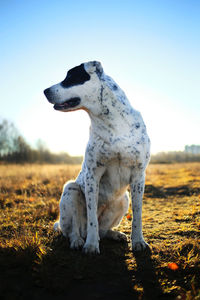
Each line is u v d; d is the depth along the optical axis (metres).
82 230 3.45
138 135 3.10
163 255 2.91
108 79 3.13
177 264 2.63
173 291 2.17
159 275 2.46
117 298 2.05
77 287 2.20
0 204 5.97
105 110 3.01
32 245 2.92
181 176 11.09
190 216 4.51
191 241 3.14
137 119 3.18
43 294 2.04
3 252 2.78
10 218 4.71
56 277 2.30
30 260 2.56
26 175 11.18
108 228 3.65
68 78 3.15
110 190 3.32
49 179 9.45
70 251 3.05
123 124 3.04
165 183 9.06
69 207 3.34
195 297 2.00
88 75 3.06
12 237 3.39
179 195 7.09
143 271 2.55
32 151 33.69
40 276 2.26
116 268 2.60
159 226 4.07
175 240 3.37
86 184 3.16
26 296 1.98
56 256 2.73
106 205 3.46
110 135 3.00
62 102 3.13
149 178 10.46
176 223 4.21
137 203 3.19
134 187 3.20
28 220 4.58
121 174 3.16
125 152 3.00
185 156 37.12
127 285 2.26
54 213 4.89
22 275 2.28
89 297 2.05
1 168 15.41
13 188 8.03
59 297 2.02
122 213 3.64
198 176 10.55
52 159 34.31
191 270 2.52
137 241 3.13
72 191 3.38
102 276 2.42
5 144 34.59
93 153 3.09
